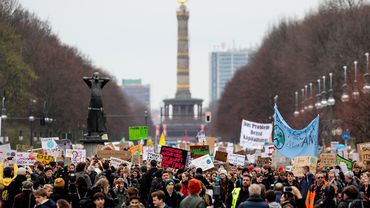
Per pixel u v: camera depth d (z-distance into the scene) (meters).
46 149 71.75
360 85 131.62
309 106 166.88
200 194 43.56
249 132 78.06
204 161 56.84
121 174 53.16
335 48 175.50
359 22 176.50
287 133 58.62
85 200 38.09
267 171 54.25
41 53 194.00
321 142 160.50
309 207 44.44
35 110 180.12
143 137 92.56
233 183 50.78
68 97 189.12
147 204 45.97
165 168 53.34
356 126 128.38
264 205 35.88
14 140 164.25
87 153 79.19
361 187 45.62
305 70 198.62
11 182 43.66
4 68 155.38
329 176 46.25
